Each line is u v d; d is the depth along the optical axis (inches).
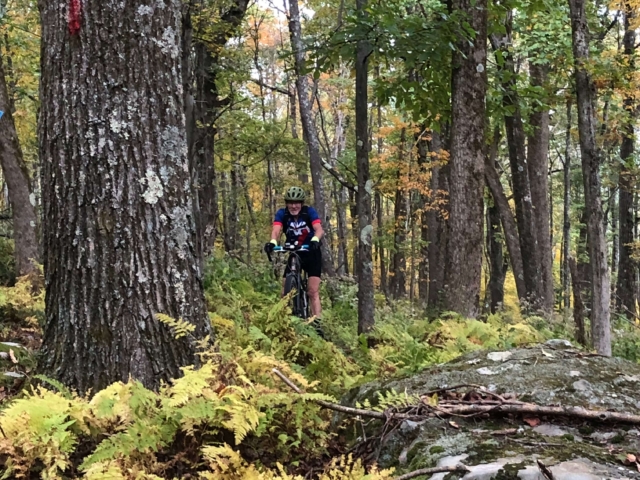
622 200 797.9
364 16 276.5
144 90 126.6
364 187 296.5
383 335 249.1
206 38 466.9
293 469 103.4
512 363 121.4
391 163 714.2
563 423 93.8
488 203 717.9
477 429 94.8
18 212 348.2
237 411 97.4
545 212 606.2
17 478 90.7
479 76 304.8
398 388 119.0
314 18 769.6
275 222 287.3
